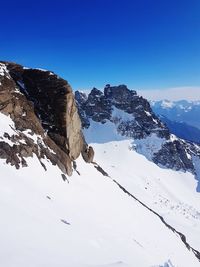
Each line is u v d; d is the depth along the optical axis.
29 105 56.19
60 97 59.19
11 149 40.75
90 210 43.47
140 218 57.72
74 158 61.44
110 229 40.22
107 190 61.50
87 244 28.72
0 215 24.31
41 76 61.97
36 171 42.22
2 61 63.44
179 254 53.75
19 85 60.22
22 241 22.06
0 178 32.50
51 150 51.41
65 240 26.38
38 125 53.78
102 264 24.73
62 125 57.56
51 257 21.56
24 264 18.98
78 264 22.23
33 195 33.59
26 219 26.02
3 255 19.17
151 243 47.19
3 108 49.09
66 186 46.31
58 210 34.66
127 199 65.69
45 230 26.05
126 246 36.19
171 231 67.38
